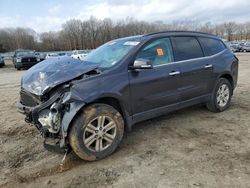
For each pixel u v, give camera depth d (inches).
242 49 1643.7
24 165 138.5
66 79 133.3
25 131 186.9
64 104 127.7
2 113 237.1
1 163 141.4
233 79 219.6
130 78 150.4
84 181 121.3
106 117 140.4
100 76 140.1
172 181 117.3
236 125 183.3
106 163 136.6
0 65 1000.2
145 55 161.3
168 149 149.2
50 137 135.1
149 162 135.4
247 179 116.3
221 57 208.7
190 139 161.9
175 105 177.8
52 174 128.7
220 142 155.7
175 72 171.9
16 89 381.4
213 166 128.3
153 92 162.1
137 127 185.3
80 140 131.7
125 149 151.6
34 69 160.2
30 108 146.9
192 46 192.1
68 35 3024.1
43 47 3132.4
